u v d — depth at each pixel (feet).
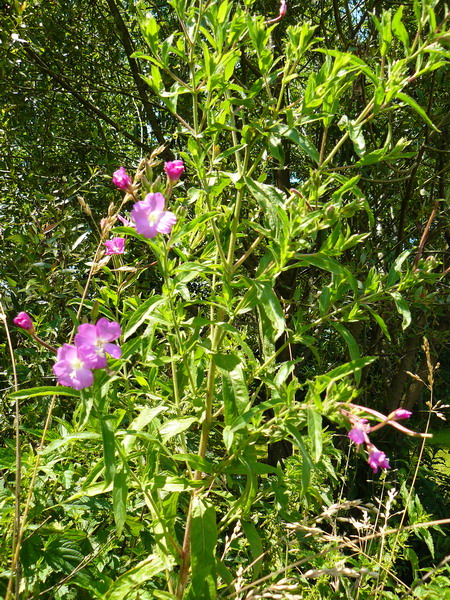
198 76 1.28
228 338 1.51
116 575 1.37
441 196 3.12
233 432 1.06
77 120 3.50
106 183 2.99
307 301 3.10
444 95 3.20
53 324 1.87
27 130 3.32
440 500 3.52
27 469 1.27
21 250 2.15
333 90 1.20
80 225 2.28
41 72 3.11
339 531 2.64
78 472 1.46
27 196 2.88
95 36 3.43
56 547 1.26
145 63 3.49
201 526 1.13
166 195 1.13
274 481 1.42
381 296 1.28
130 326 1.11
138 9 1.29
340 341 3.38
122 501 0.99
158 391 1.47
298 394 3.16
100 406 0.99
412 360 3.40
